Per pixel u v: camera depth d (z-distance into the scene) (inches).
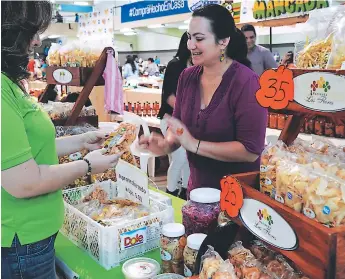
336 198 33.9
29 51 52.3
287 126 50.5
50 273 56.2
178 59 123.7
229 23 73.2
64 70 97.5
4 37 48.8
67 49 99.7
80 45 99.9
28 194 49.1
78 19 324.2
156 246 65.9
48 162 55.1
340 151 44.7
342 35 38.7
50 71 102.6
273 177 41.1
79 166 55.8
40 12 51.0
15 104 49.1
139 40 698.8
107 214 66.1
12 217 51.1
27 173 48.1
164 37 647.1
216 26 71.8
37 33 52.6
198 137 78.4
